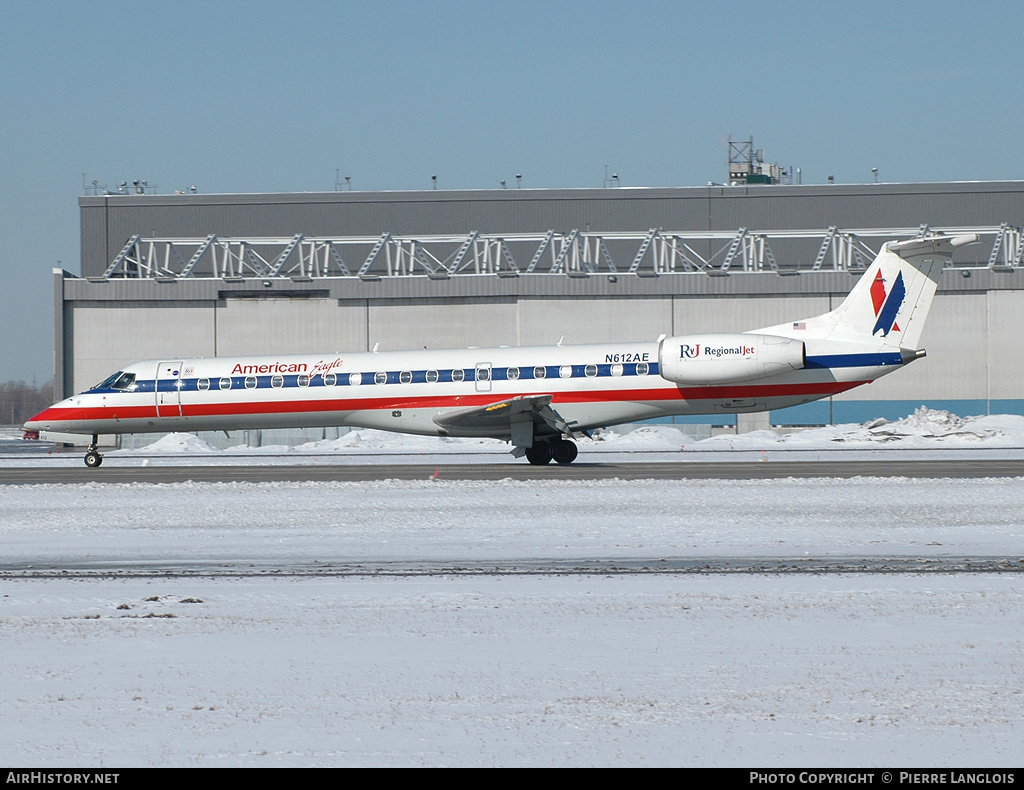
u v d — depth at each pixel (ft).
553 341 645.10
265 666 110.22
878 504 252.21
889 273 357.20
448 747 86.53
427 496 275.18
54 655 115.34
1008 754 84.74
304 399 385.09
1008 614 132.36
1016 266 636.07
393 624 128.98
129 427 401.49
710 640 119.96
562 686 102.58
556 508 247.91
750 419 645.51
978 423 563.48
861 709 95.45
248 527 224.53
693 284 641.81
